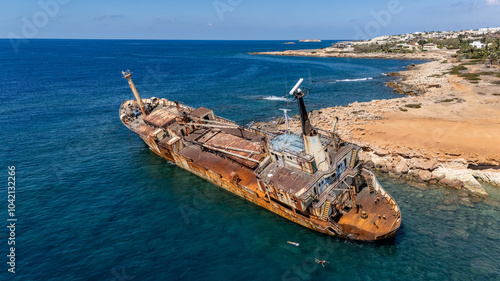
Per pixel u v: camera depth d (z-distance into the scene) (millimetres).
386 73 161750
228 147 45281
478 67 134125
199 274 29812
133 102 72188
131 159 56188
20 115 81375
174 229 36531
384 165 47719
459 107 74188
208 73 166375
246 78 149000
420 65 176875
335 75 157250
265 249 32875
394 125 62875
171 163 54344
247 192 39844
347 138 57031
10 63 196250
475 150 48906
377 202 35156
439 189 41969
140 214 39594
